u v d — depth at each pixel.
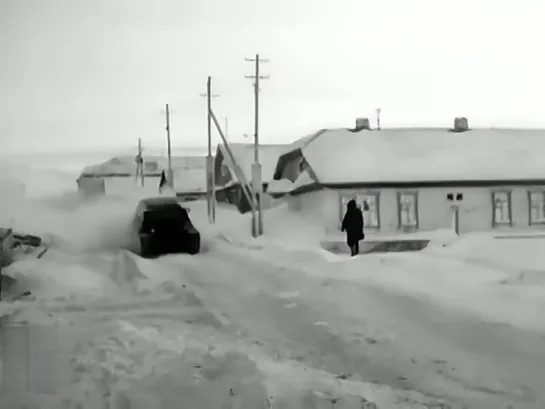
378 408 6.23
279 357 8.46
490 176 39.00
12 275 16.78
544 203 39.53
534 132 44.12
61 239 30.11
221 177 60.91
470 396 6.69
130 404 6.35
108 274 18.30
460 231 38.62
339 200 38.09
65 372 7.59
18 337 9.85
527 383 7.04
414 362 7.93
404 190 38.47
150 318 11.76
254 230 32.81
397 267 15.88
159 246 23.41
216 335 9.97
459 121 44.75
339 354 8.52
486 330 8.97
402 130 43.50
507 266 16.06
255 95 33.16
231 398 6.45
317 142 41.75
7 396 6.67
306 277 14.88
